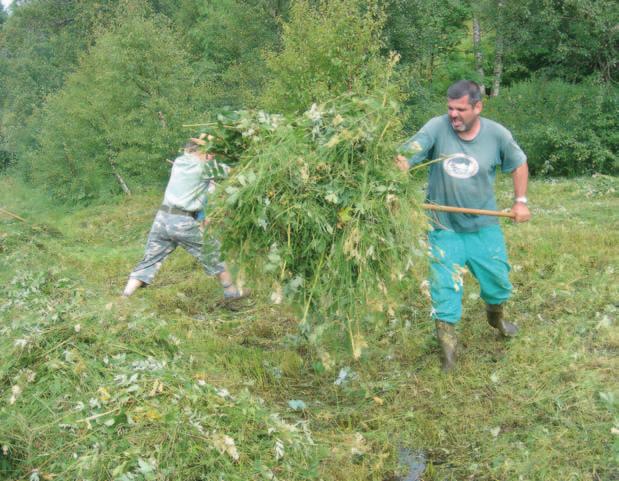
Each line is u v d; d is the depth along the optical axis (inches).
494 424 154.8
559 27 625.3
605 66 627.2
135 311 180.4
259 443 136.5
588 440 144.9
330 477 136.5
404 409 165.2
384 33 564.4
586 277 239.0
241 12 655.8
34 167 704.4
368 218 139.8
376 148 141.6
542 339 191.8
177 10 939.3
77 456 123.7
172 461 124.3
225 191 141.8
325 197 138.3
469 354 187.6
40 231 380.2
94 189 632.4
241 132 148.6
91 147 639.8
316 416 163.9
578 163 559.2
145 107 581.3
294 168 138.0
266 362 191.6
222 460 127.4
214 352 198.5
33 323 162.9
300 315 148.3
